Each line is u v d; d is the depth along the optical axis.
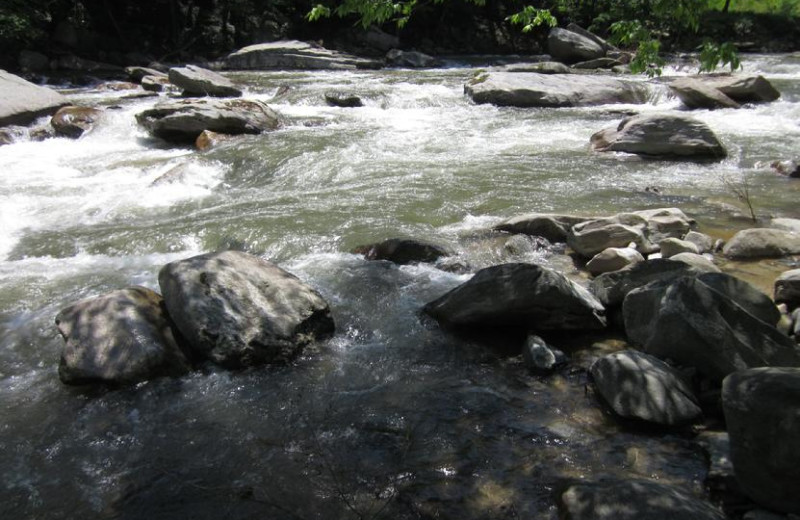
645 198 8.10
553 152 10.64
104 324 4.64
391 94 15.60
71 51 23.64
